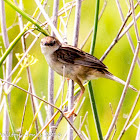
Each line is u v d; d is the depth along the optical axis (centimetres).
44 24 935
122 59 1227
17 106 1168
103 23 1234
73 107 863
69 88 878
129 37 976
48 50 881
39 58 1175
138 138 851
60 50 885
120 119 1167
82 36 1163
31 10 1178
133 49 970
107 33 1231
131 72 739
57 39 896
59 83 1125
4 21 991
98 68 909
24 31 833
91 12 1177
